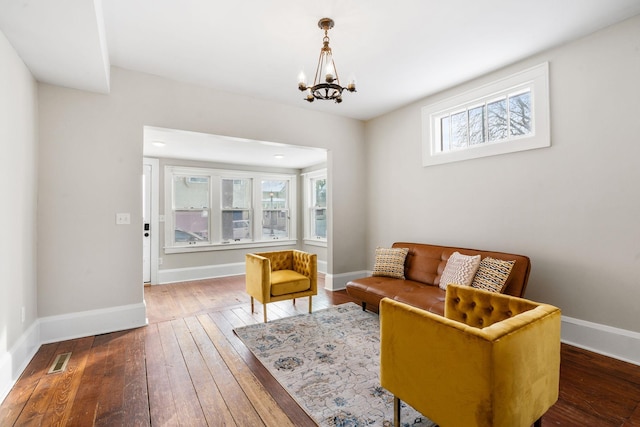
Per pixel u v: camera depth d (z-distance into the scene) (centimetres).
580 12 216
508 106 301
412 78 321
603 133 237
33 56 220
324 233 623
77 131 275
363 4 206
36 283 255
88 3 166
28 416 168
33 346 242
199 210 571
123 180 294
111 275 288
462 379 125
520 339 126
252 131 365
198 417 167
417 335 143
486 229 315
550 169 266
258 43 253
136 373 212
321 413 169
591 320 244
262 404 179
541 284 272
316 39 248
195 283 510
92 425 161
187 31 236
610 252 234
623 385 193
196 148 466
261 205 634
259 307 365
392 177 423
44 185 262
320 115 421
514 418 123
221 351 246
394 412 156
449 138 360
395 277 342
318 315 329
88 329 277
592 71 242
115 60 280
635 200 222
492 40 251
